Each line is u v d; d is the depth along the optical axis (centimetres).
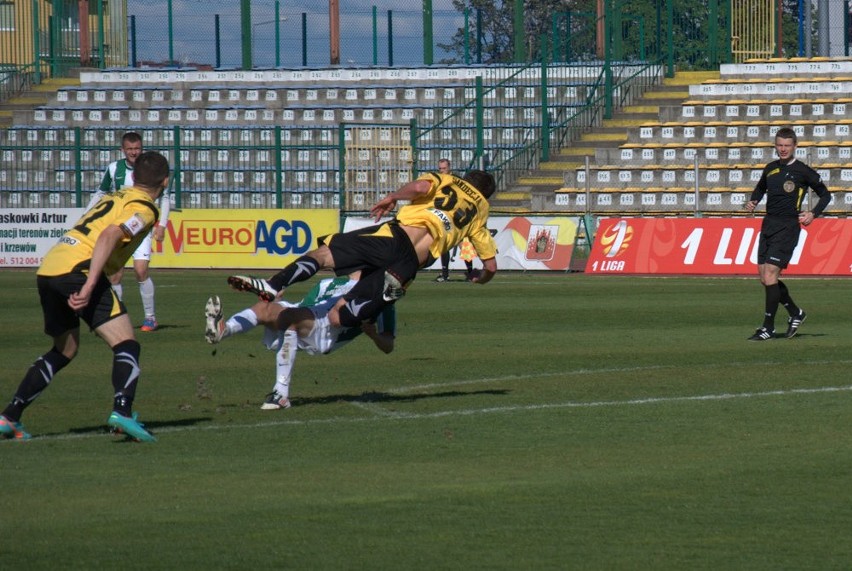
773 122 9988
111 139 11006
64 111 11731
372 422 2512
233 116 11350
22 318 5047
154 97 12044
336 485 1950
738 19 11650
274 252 8188
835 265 6994
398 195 2617
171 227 8419
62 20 13288
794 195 3938
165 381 3164
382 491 1908
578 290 6253
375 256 2564
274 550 1592
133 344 2300
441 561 1543
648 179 9594
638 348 3800
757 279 6869
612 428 2433
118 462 2127
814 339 3991
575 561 1541
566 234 7788
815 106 10044
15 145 11244
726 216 8538
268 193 10319
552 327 4484
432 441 2309
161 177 2292
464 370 3322
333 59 12738
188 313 5188
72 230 2269
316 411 2650
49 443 2300
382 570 1507
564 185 9769
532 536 1652
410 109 11025
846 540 1625
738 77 11019
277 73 12362
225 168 10631
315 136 10638
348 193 9475
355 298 2577
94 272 2173
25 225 8638
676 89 11069
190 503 1838
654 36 12281
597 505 1814
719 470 2041
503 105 11150
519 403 2748
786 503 1817
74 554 1577
